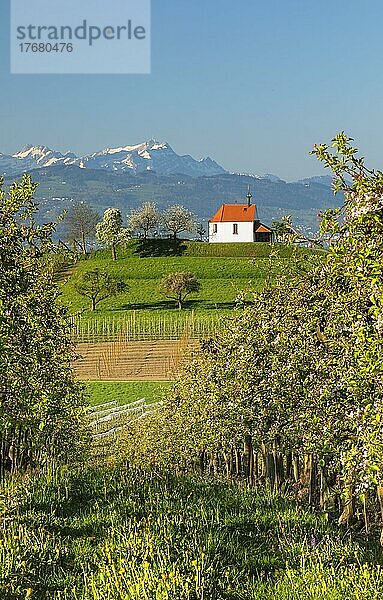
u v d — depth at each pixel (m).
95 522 25.16
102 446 77.25
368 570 17.91
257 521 26.41
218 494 31.00
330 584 17.80
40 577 19.20
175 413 58.28
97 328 195.12
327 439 29.97
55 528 24.67
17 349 31.08
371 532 29.80
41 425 34.31
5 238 26.23
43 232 27.45
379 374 21.17
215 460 54.31
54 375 39.12
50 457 46.12
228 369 41.34
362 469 21.98
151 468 38.28
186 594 16.80
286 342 35.22
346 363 28.03
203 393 46.91
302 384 33.72
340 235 19.66
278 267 37.38
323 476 34.41
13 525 23.31
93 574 18.62
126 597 16.47
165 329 191.00
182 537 22.33
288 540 23.41
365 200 18.48
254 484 42.06
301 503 33.12
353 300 24.27
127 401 123.19
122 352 170.38
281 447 41.66
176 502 27.81
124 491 29.98
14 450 41.06
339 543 23.88
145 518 24.77
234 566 20.31
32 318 31.64
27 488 30.12
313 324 31.41
